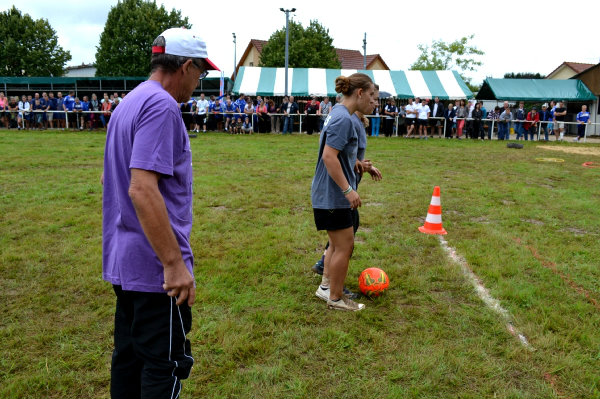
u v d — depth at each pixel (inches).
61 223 215.3
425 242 198.7
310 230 213.2
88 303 137.3
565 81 995.3
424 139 773.9
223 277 156.8
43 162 404.5
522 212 250.8
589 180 366.9
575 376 104.6
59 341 116.6
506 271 165.2
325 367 107.7
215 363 108.5
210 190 295.9
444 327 126.3
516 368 108.0
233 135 765.9
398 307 138.1
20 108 823.7
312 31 1550.2
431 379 103.1
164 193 69.0
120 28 1606.8
